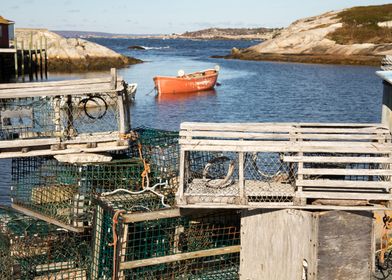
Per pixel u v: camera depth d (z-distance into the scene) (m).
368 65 77.31
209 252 7.96
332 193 7.43
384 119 13.79
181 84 44.88
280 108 36.56
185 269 8.03
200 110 36.41
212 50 146.25
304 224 7.34
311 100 39.97
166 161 9.42
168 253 8.03
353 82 53.56
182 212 7.82
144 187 8.81
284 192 7.69
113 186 8.88
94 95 9.55
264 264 7.77
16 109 8.81
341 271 7.33
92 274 8.16
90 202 8.69
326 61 81.88
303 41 94.00
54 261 8.49
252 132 8.09
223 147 7.64
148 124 31.00
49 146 8.77
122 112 8.84
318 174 7.51
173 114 34.84
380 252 8.93
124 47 167.38
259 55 92.56
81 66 69.81
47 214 8.77
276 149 7.58
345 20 96.06
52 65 67.75
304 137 7.95
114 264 7.45
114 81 8.70
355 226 7.33
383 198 7.35
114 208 7.92
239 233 8.34
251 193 7.65
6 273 8.12
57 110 8.84
